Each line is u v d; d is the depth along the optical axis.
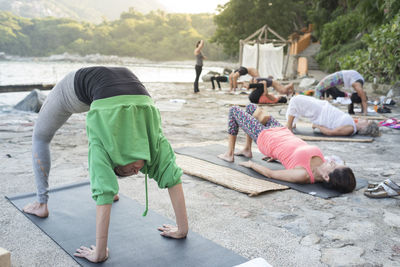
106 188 1.99
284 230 2.71
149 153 2.10
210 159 4.41
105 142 2.00
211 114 8.59
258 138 4.07
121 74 2.23
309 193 3.47
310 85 16.14
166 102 10.37
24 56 186.88
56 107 2.44
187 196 3.33
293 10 34.22
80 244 2.38
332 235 2.64
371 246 2.50
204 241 2.46
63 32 198.38
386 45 11.80
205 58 13.09
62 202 3.04
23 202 2.98
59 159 4.42
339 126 6.14
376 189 3.48
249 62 20.84
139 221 2.74
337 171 3.50
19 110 8.95
